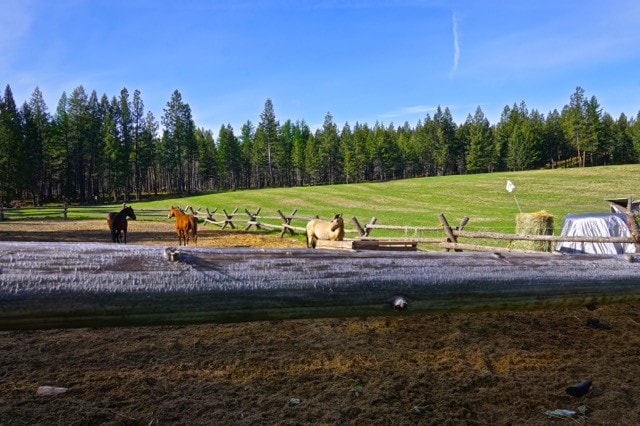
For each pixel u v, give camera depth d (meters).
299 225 23.03
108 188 73.75
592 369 4.49
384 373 4.41
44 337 5.55
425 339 5.49
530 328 5.96
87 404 3.71
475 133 89.06
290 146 98.81
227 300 1.73
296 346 5.23
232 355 4.92
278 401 3.79
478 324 6.13
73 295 1.55
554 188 43.22
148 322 1.69
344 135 94.00
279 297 1.79
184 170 94.75
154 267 1.67
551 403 3.74
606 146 88.81
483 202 36.38
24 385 4.11
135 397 3.87
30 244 1.62
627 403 3.72
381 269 1.93
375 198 42.97
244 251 1.85
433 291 1.97
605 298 2.29
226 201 46.56
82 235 20.11
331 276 1.85
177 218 15.05
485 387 4.09
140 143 71.62
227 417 3.50
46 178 69.38
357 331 5.83
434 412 3.58
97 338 5.52
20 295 1.51
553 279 2.17
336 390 4.01
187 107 76.19
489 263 2.13
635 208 11.05
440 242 9.52
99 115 70.50
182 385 4.13
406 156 96.62
